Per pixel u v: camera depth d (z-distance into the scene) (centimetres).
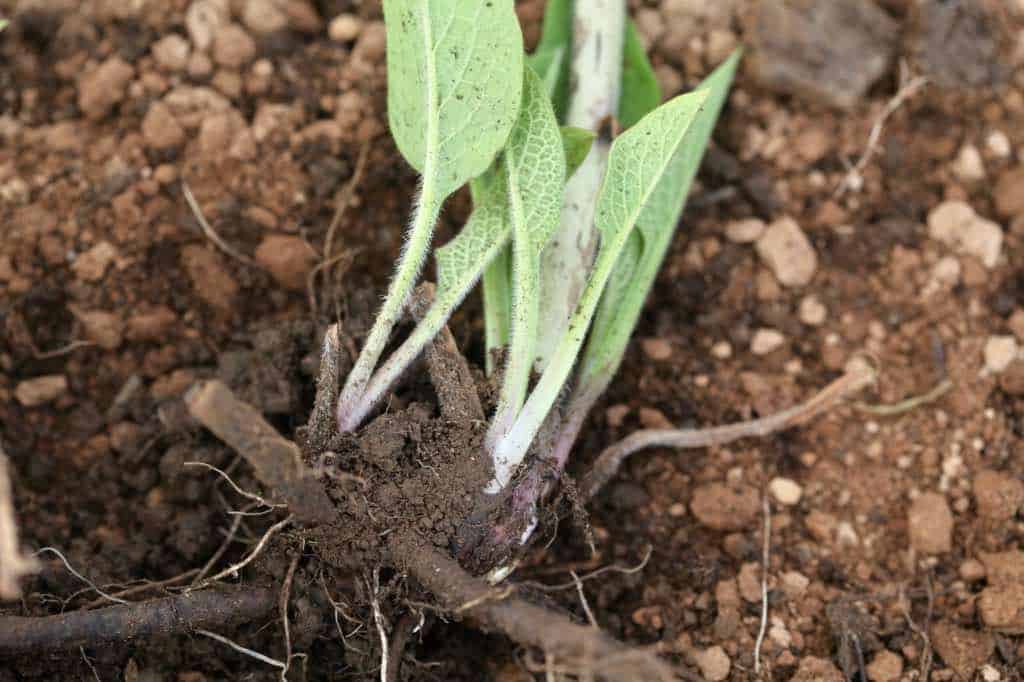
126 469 54
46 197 55
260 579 50
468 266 50
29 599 50
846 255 57
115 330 54
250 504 52
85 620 48
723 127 58
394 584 49
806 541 53
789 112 58
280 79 57
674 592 53
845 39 58
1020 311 56
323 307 54
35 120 57
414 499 49
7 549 44
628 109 55
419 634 51
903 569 53
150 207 55
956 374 55
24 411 54
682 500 54
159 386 54
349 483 49
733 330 56
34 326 55
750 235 57
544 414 49
